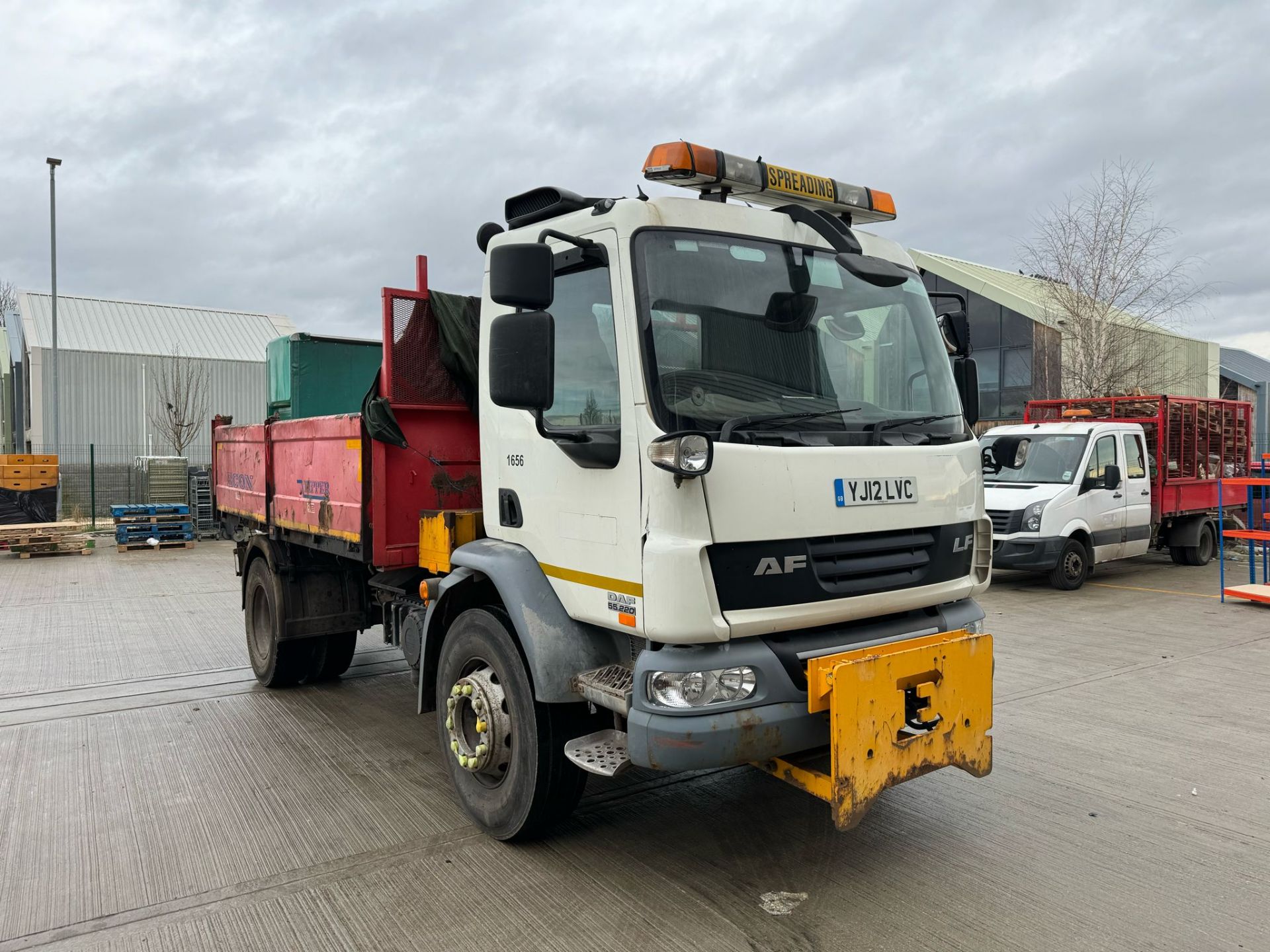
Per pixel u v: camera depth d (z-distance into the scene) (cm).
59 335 3045
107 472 2305
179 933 342
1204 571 1374
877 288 418
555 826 439
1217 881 379
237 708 655
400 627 579
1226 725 598
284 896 370
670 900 364
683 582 323
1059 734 580
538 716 392
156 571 1446
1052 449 1221
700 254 366
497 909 358
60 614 1043
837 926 343
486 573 414
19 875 390
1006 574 1327
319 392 662
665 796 479
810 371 382
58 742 575
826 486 356
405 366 518
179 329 3394
